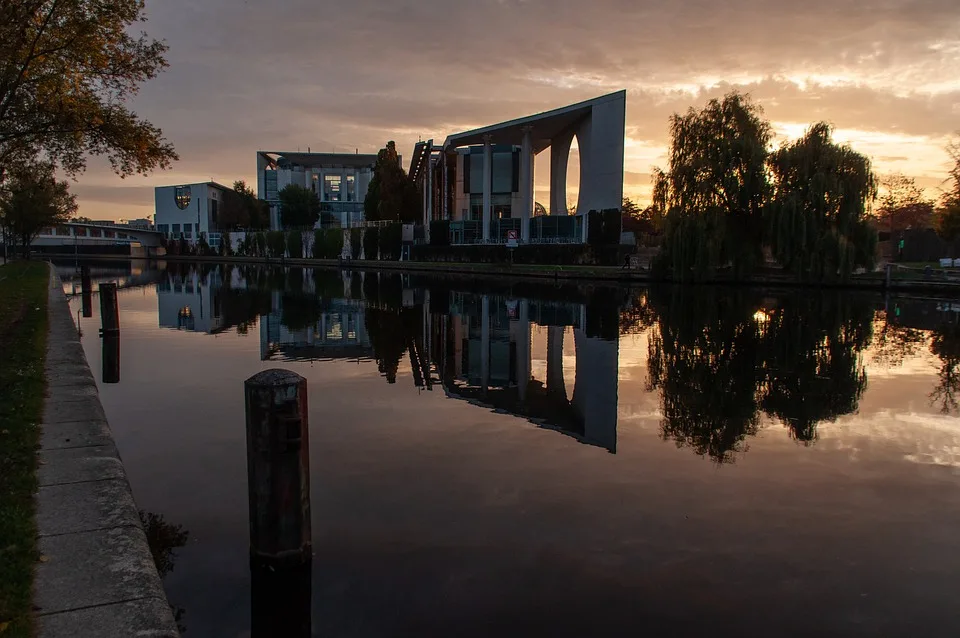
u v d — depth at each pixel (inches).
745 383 487.5
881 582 192.7
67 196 2596.0
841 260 1384.1
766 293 1354.6
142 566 166.7
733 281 1540.4
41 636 135.1
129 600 150.6
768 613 175.5
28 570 159.6
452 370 543.5
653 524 231.0
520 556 205.6
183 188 4936.0
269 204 4972.9
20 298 852.6
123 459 297.3
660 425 367.9
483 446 323.6
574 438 338.0
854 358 597.0
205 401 413.7
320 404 416.2
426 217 3211.1
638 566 200.2
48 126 800.9
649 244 3176.7
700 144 1533.0
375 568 197.2
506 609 176.1
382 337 746.8
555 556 206.1
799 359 591.5
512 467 290.8
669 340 717.3
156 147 867.4
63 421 288.0
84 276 1061.1
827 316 947.3
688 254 1512.1
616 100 2027.6
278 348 657.6
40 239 4739.2
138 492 257.1
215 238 4547.2
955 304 1131.9
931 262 1959.9
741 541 218.4
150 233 4881.9
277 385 189.2
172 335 755.4
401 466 290.8
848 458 308.7
